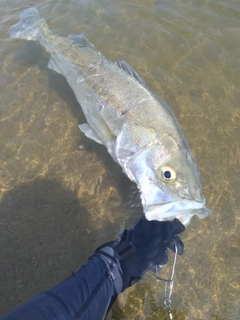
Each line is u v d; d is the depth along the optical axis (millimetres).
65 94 745
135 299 527
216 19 884
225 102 728
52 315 309
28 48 824
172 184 495
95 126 621
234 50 819
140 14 897
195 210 476
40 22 762
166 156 513
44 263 567
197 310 518
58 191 635
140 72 781
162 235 531
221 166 645
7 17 888
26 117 717
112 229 591
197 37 848
